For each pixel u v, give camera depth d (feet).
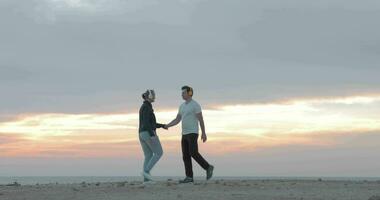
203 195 37.78
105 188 43.60
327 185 44.47
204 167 47.78
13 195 40.27
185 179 47.26
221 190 40.60
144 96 47.96
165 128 48.52
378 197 35.68
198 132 47.50
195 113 47.14
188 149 47.39
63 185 48.34
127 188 42.96
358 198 36.42
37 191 42.39
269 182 47.55
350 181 49.03
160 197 37.24
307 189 41.27
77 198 38.06
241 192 39.34
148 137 47.44
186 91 47.21
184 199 36.17
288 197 36.83
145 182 47.83
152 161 47.75
